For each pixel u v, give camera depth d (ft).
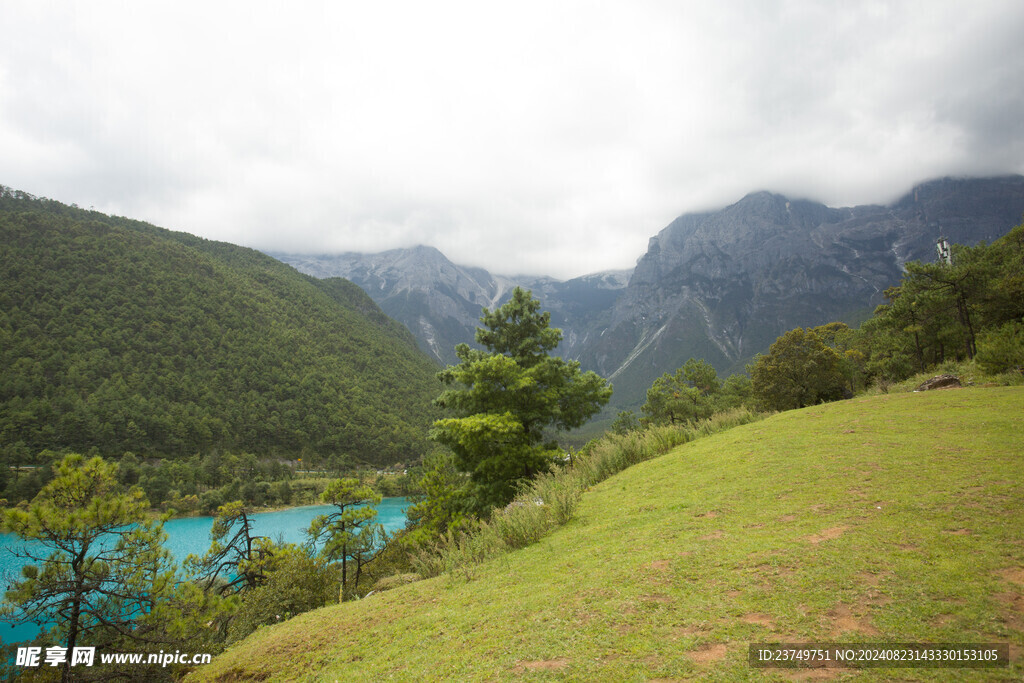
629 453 59.41
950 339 125.90
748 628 14.44
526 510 36.29
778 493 29.58
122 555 35.12
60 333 463.83
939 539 18.42
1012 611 13.07
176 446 377.50
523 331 86.22
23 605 31.50
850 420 51.11
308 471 404.36
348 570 86.84
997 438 33.14
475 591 24.77
